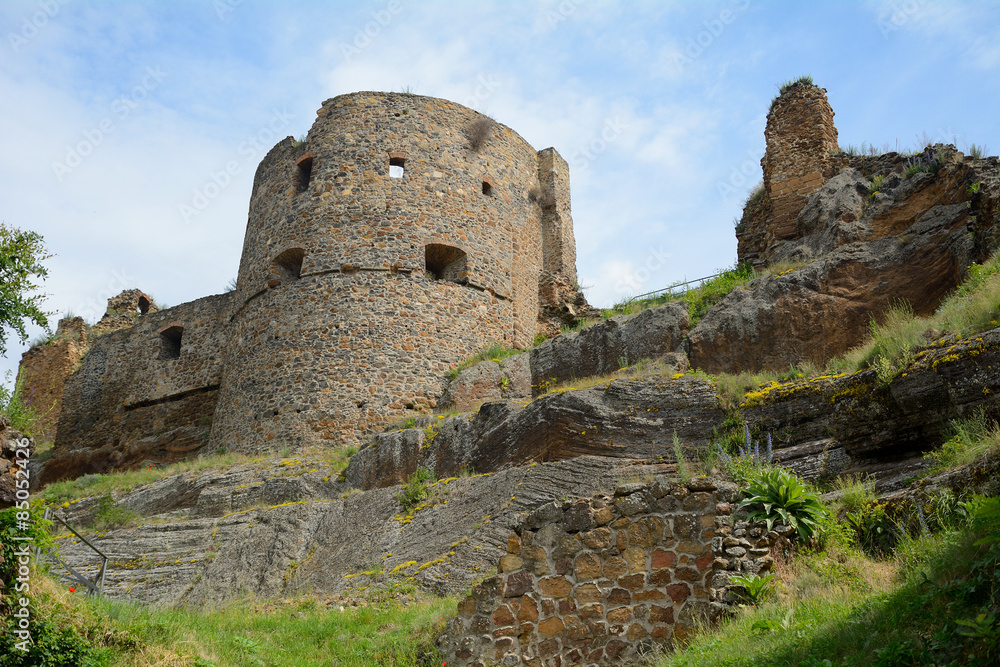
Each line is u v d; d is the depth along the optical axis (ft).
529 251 91.40
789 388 48.39
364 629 38.09
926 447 40.09
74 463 96.58
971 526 25.22
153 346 100.83
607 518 31.01
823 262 60.54
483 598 31.30
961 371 38.73
